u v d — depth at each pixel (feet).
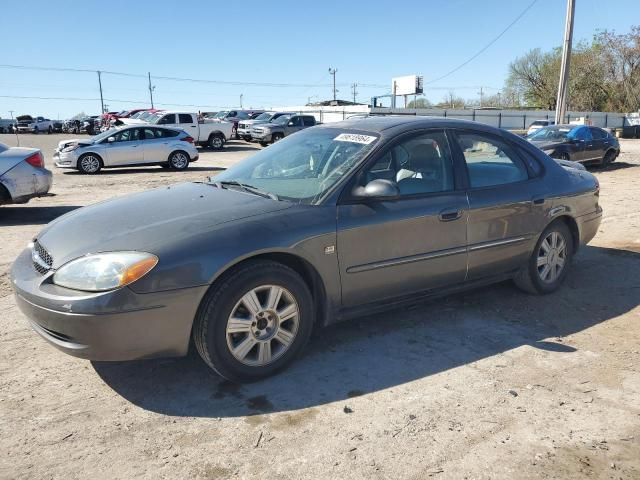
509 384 11.05
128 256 9.78
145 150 57.67
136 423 9.66
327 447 8.99
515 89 232.94
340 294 11.83
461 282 13.93
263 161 14.26
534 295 16.14
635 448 9.04
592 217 16.99
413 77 152.15
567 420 9.80
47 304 9.74
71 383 11.03
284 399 10.44
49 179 30.09
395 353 12.38
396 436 9.28
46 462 8.61
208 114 136.15
